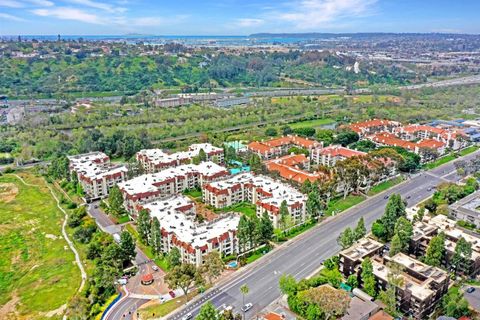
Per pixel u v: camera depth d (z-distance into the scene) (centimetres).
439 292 19650
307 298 18575
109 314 19562
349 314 18300
